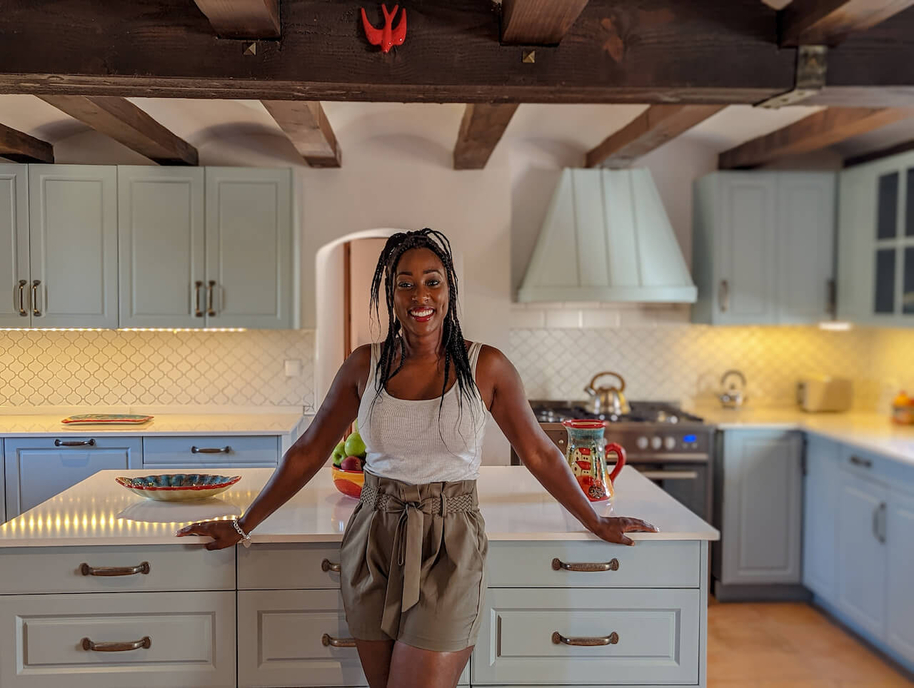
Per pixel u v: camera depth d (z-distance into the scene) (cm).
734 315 426
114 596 196
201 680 198
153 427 387
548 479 195
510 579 200
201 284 400
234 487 246
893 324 379
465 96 234
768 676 324
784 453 404
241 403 440
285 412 439
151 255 398
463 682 202
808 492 400
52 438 375
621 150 390
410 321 175
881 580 334
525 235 452
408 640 169
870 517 343
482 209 433
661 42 227
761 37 229
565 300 409
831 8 207
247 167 402
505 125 332
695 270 454
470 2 221
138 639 197
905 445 335
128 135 347
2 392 431
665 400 460
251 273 402
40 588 194
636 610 203
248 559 197
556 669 202
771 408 458
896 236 378
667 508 224
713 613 395
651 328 458
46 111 368
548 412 427
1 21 213
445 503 175
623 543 196
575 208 421
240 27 211
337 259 454
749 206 425
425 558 172
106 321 397
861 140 419
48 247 394
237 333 439
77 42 214
